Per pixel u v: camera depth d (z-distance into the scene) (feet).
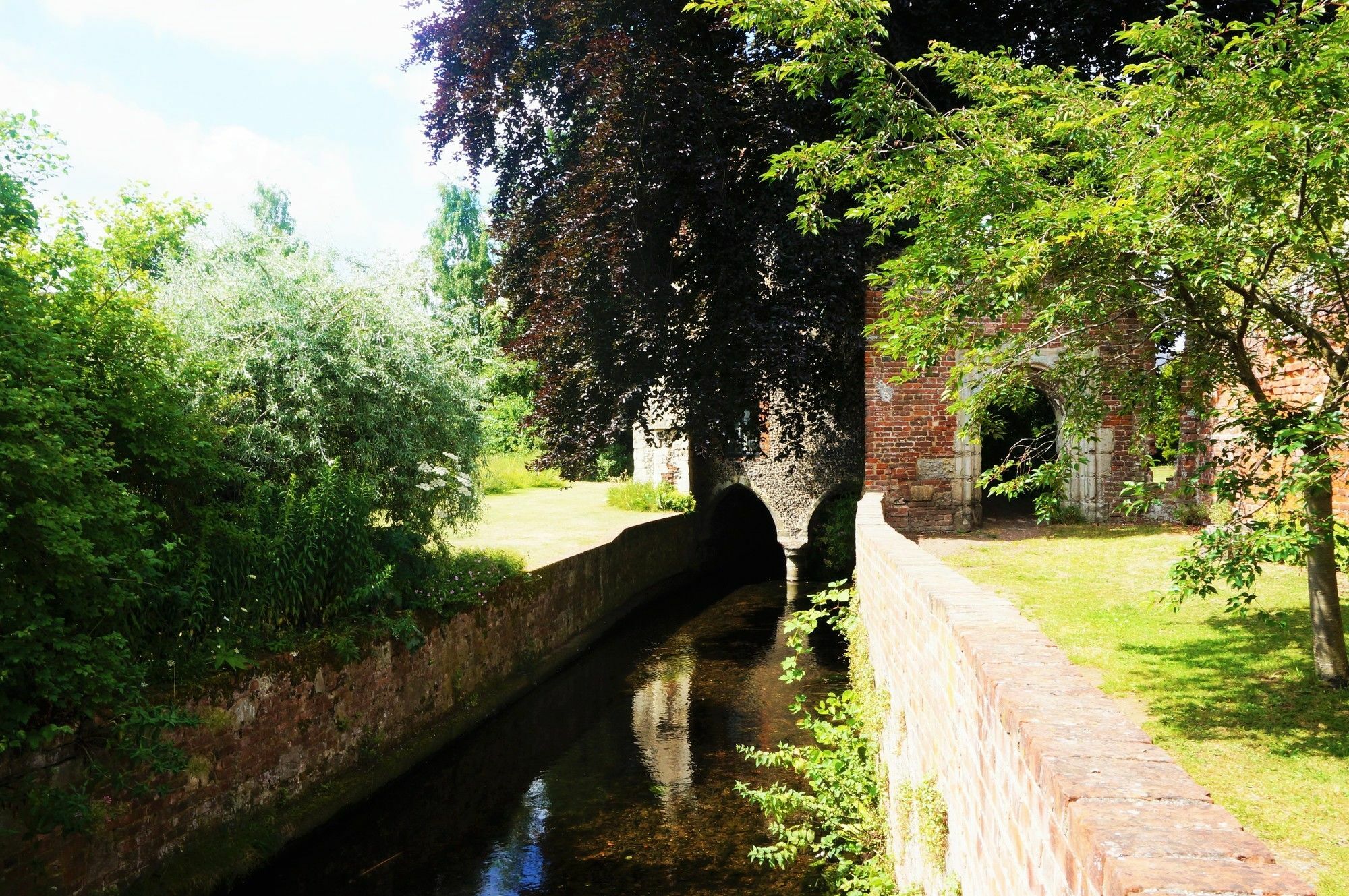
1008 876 10.84
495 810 33.50
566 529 69.36
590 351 52.11
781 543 81.97
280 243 40.06
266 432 35.60
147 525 22.48
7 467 18.45
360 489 36.04
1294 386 30.55
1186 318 18.43
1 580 19.17
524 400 102.37
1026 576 32.53
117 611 22.97
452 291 128.06
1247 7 40.93
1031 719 10.16
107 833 23.53
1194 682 19.52
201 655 28.07
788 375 50.34
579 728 42.63
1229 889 6.48
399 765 35.32
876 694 27.27
